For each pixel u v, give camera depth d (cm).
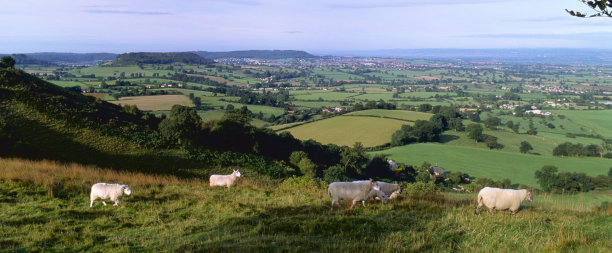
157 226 1361
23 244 1126
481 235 1211
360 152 9156
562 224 1319
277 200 1850
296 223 1333
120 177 2348
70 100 6247
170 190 2042
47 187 1858
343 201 1719
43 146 4647
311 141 8450
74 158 4594
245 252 1052
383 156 8388
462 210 1521
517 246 1126
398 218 1406
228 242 1170
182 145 5625
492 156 10075
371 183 1589
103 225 1359
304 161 6309
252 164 5631
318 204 1689
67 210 1519
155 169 4759
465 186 7531
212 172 5009
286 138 8056
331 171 6122
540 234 1236
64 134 5031
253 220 1429
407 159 9812
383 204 1628
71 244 1149
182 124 5962
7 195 1708
